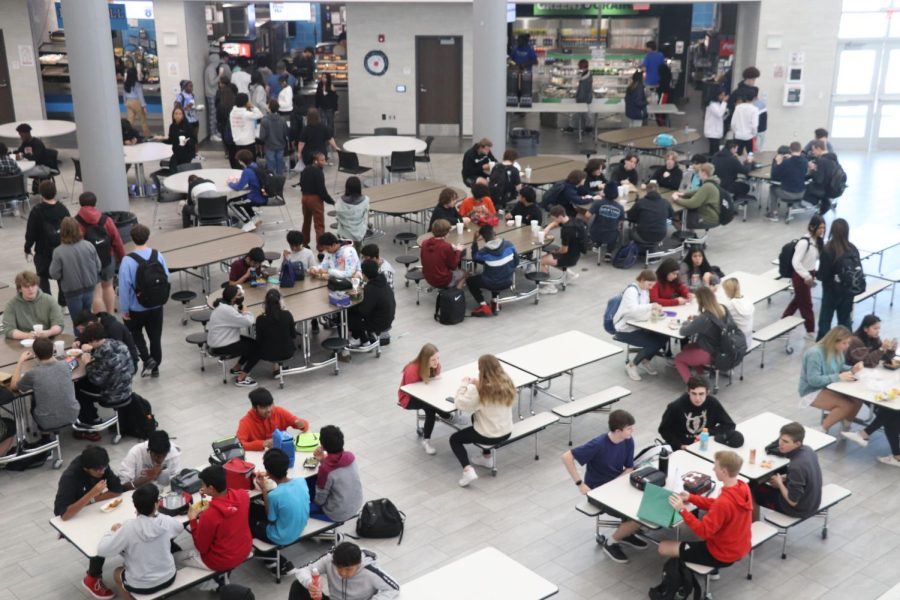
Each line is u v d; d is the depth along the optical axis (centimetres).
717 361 943
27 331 916
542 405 966
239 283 1075
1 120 2061
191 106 1908
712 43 2239
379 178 1808
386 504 757
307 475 716
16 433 841
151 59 2312
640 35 2125
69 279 1010
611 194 1306
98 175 1398
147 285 968
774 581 702
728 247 1414
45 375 801
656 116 2084
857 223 1506
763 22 1888
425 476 841
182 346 1090
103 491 678
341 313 1044
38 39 2106
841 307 1067
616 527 760
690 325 947
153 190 1691
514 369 897
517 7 2106
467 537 754
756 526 699
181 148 1634
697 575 694
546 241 1216
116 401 855
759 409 955
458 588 592
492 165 1466
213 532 633
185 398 971
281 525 673
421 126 2169
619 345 1098
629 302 989
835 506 798
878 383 849
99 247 1080
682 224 1404
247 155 1462
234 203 1432
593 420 941
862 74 1941
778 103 1938
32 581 699
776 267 1322
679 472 720
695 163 1434
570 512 790
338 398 976
